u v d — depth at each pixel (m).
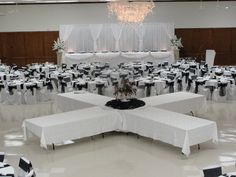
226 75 15.80
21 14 22.94
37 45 23.31
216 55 23.83
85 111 9.95
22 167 5.98
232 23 23.44
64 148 9.23
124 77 15.72
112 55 22.59
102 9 23.05
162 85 14.52
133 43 22.98
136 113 9.60
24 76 16.80
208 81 14.14
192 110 11.52
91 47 22.91
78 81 14.77
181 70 16.86
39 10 22.95
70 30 22.62
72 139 9.11
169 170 7.77
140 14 12.95
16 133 10.53
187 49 23.69
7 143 9.70
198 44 23.64
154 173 7.62
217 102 13.93
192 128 8.31
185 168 7.86
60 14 23.03
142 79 14.92
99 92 14.41
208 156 8.52
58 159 8.50
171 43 22.92
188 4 23.22
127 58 22.67
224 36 23.55
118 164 8.13
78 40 22.80
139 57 22.61
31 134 9.68
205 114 12.19
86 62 22.34
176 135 8.44
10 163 8.27
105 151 8.97
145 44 23.05
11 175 5.76
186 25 23.44
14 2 21.38
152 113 9.59
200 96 11.72
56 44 22.17
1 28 23.03
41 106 13.83
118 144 9.45
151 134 9.10
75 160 8.42
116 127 9.87
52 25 23.14
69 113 9.80
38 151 9.05
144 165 8.05
